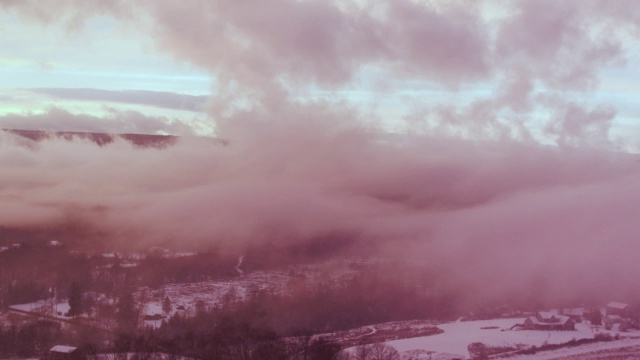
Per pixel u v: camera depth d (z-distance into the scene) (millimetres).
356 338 121625
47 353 100812
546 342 120312
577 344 119438
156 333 111312
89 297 133875
